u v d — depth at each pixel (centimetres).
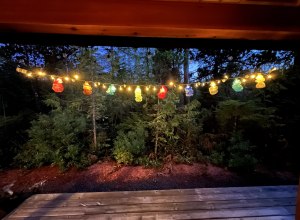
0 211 290
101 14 92
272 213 222
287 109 471
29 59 665
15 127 546
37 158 457
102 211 229
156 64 603
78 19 91
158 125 487
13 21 88
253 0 93
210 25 96
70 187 384
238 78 257
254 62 538
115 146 500
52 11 90
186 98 619
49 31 97
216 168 450
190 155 491
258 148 470
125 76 559
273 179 398
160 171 443
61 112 502
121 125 545
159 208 234
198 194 267
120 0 92
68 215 222
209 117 558
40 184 396
